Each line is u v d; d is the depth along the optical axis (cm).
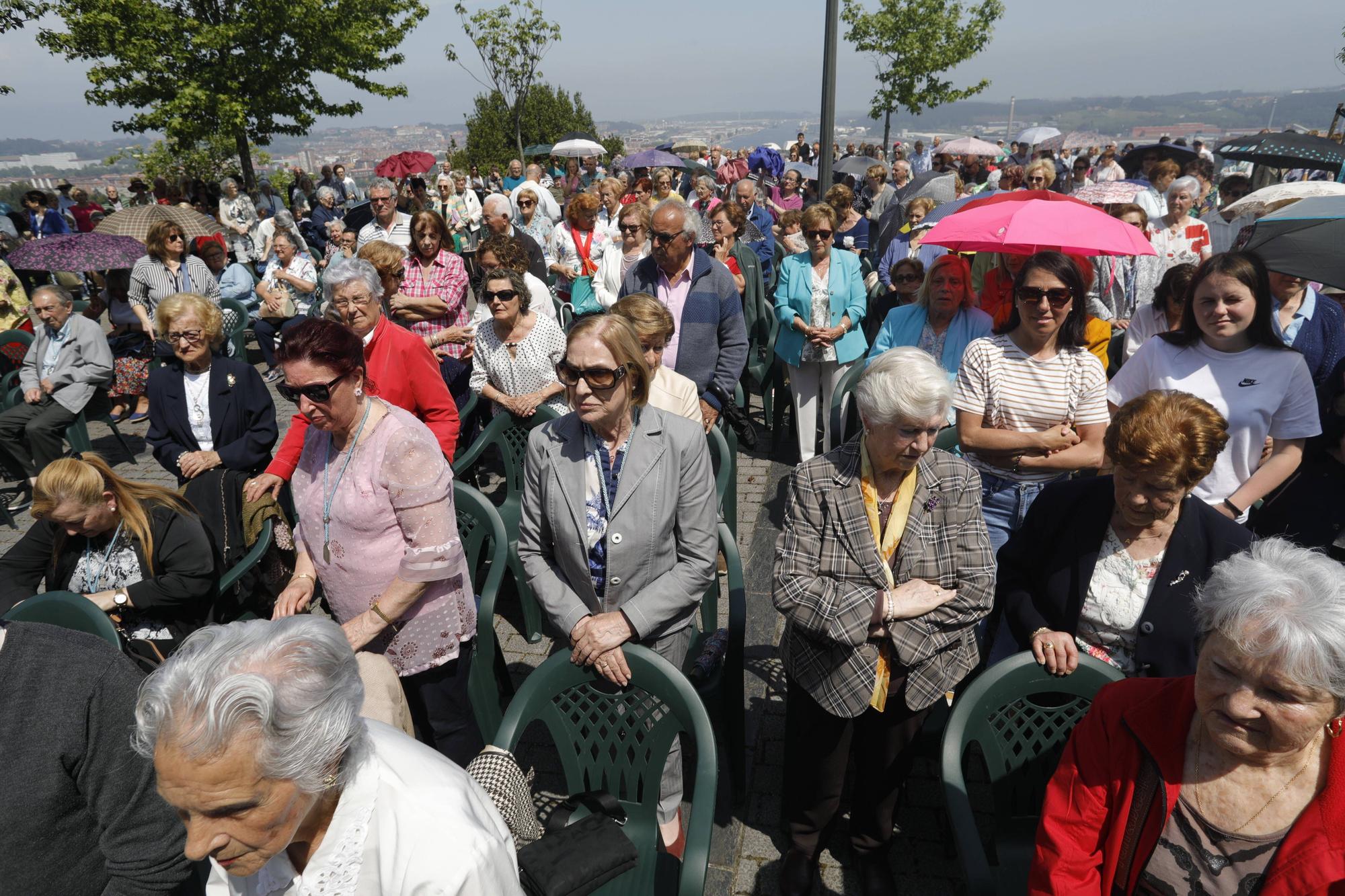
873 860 262
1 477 690
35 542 313
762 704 358
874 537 236
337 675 125
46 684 167
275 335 881
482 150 4362
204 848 121
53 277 1070
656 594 244
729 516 444
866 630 225
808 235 528
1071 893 169
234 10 1727
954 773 209
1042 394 315
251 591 355
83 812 175
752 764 324
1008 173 1020
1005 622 262
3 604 305
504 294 427
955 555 234
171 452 438
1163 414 200
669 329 341
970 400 324
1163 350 316
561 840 205
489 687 316
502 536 326
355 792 130
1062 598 231
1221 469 312
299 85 1853
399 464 248
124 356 796
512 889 139
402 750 142
